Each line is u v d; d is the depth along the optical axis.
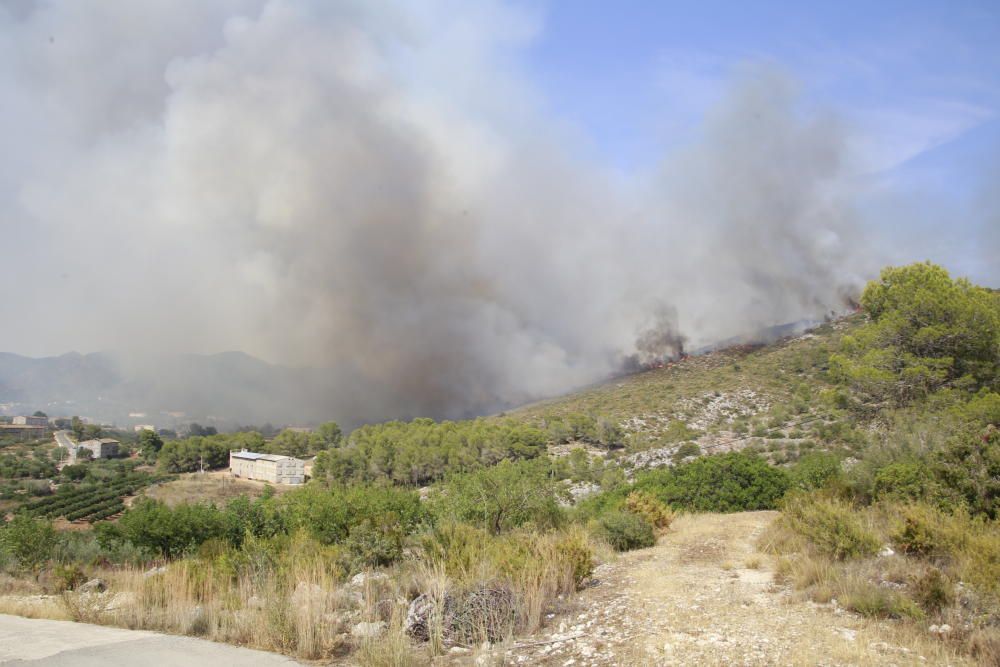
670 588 9.60
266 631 8.35
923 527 9.68
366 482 80.81
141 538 20.70
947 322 29.64
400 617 8.65
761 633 6.96
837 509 11.64
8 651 7.82
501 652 7.06
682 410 80.94
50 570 17.36
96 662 7.30
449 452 81.06
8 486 93.94
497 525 17.25
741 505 21.25
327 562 13.29
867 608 7.60
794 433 49.28
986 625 6.55
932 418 19.69
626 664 6.30
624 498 22.78
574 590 9.98
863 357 32.38
